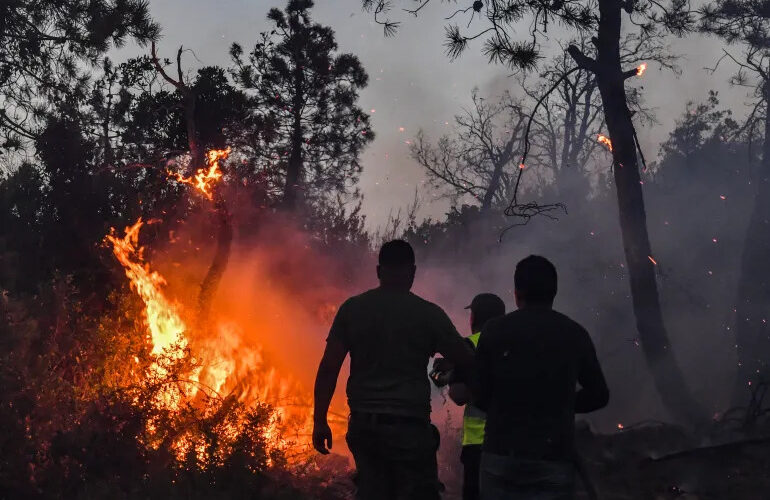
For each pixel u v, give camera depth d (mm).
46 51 17578
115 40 17000
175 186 17203
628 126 11117
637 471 7520
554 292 3924
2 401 6098
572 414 3756
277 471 6578
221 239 12492
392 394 4223
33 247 13266
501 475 3705
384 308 4336
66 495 5859
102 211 15492
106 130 19438
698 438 8875
